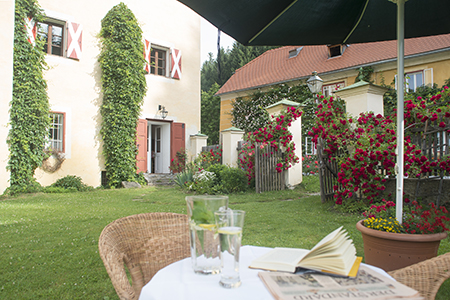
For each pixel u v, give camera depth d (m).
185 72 13.42
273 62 18.36
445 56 11.24
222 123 18.75
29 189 8.80
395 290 0.96
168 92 12.81
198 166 9.96
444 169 4.36
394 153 4.40
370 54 13.51
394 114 4.99
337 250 1.14
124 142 10.93
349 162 4.84
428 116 4.48
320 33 3.09
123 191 9.48
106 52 10.95
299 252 1.29
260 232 3.98
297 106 8.69
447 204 4.48
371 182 4.79
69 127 10.27
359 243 3.44
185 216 1.95
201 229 1.15
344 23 3.01
